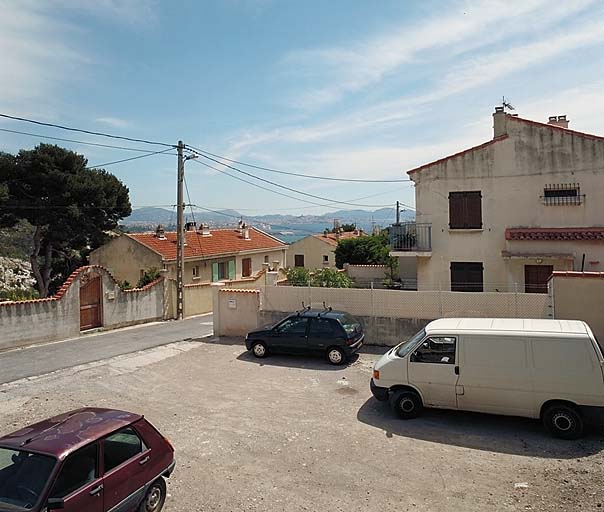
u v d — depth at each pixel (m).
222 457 8.43
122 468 5.92
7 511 4.90
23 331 18.03
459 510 6.57
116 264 33.53
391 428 9.68
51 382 13.45
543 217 19.66
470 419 10.11
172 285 26.66
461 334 9.91
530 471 7.70
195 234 38.00
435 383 9.94
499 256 20.31
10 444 5.66
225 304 18.98
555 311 13.49
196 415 10.61
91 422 6.22
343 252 41.31
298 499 6.94
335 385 12.59
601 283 13.05
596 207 18.92
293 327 15.21
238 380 13.27
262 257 41.31
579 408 8.93
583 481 7.29
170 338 19.42
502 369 9.47
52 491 5.09
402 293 16.05
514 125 20.03
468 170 20.70
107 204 36.50
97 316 21.55
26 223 38.56
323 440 9.11
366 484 7.36
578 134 19.09
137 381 13.44
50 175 33.75
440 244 21.20
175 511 6.68
